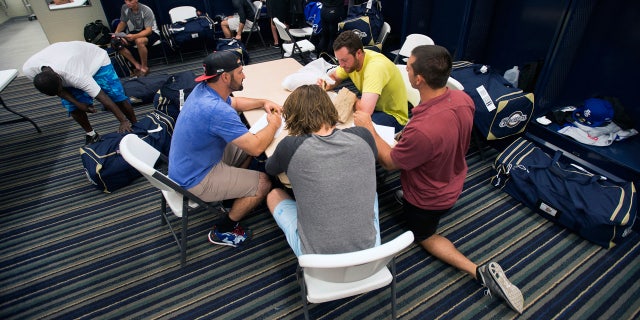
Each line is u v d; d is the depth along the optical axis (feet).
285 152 3.77
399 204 7.16
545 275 5.63
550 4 8.36
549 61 7.65
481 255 6.00
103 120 10.57
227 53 4.92
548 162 7.06
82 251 6.42
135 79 11.51
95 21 14.02
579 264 5.79
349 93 5.86
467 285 5.53
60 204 7.53
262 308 5.34
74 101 7.97
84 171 8.51
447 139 4.36
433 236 5.82
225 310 5.33
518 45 9.47
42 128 10.28
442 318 5.08
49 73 7.13
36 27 20.11
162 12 14.84
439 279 5.63
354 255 3.15
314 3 13.74
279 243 6.40
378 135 5.09
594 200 6.01
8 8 21.91
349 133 3.85
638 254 5.93
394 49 13.05
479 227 6.55
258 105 6.21
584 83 8.13
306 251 3.85
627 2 6.88
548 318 5.03
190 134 4.93
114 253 6.35
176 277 5.86
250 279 5.78
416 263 5.90
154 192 7.79
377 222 4.49
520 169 7.00
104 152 7.59
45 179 8.28
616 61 7.43
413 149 4.44
